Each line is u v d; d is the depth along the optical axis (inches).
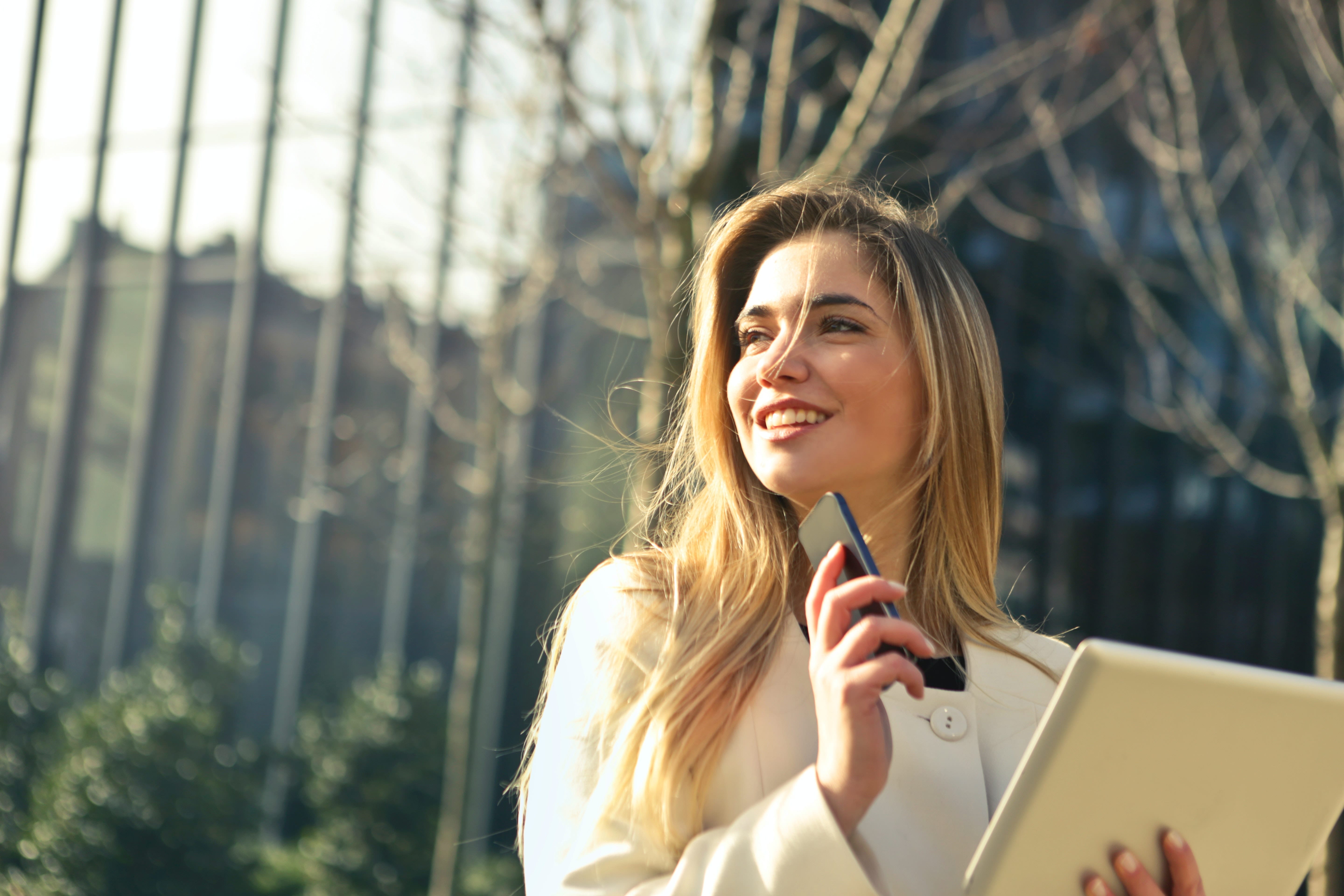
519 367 277.9
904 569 50.4
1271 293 157.8
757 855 35.7
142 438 347.6
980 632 50.4
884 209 50.5
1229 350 243.0
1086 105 172.1
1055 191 243.1
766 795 42.0
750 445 46.9
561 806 42.3
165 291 348.2
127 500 348.2
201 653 290.5
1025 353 249.9
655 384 128.6
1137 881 34.9
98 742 242.2
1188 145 153.8
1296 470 260.2
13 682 293.9
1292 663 264.2
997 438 50.5
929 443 46.4
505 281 193.8
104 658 343.0
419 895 234.1
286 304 323.9
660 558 48.4
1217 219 168.1
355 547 308.5
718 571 47.1
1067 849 34.9
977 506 49.9
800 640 45.3
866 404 45.5
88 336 362.3
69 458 360.5
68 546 356.8
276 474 324.2
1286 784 36.3
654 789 40.3
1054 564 254.4
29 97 377.4
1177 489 260.2
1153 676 32.5
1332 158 194.1
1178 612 261.9
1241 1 196.5
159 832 232.5
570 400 271.4
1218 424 244.2
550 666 50.1
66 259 368.2
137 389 351.3
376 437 305.3
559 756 43.4
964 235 249.0
